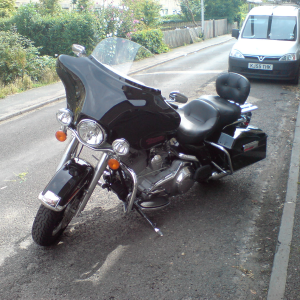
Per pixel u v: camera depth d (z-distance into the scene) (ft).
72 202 10.92
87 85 10.07
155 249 11.53
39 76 43.14
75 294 9.68
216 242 11.84
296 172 16.14
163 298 9.50
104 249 11.53
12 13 72.84
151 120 10.56
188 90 33.83
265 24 39.01
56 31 60.64
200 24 104.12
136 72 11.28
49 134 23.81
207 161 13.53
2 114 28.68
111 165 10.27
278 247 11.20
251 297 9.47
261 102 28.91
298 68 35.37
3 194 15.31
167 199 12.25
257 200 14.38
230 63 37.04
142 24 75.51
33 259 11.09
